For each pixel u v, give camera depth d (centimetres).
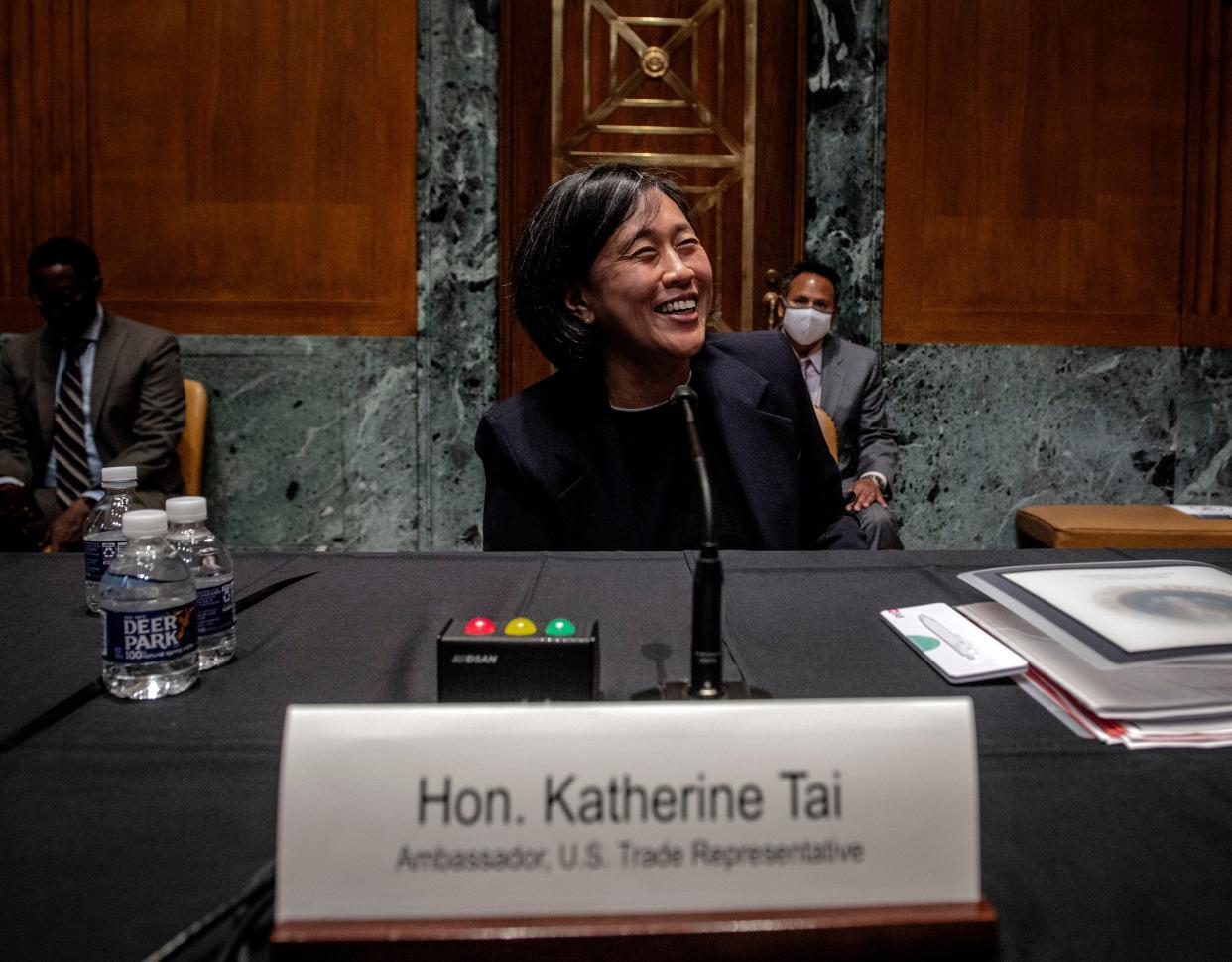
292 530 355
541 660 77
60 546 261
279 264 348
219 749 75
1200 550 149
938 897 52
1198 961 50
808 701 54
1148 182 373
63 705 83
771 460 157
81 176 340
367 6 342
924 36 359
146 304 346
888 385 370
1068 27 364
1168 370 380
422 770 52
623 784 52
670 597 120
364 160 346
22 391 294
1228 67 369
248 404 350
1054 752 75
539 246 150
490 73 344
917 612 108
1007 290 371
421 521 357
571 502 155
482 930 49
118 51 338
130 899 55
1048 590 98
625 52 363
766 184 371
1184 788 69
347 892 50
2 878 57
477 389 355
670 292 143
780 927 50
